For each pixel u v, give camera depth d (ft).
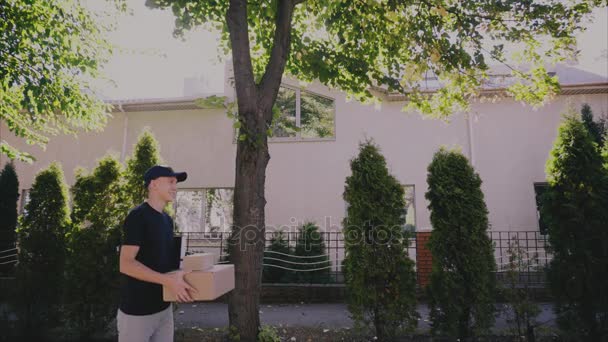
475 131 33.99
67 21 24.88
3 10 21.80
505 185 33.06
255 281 15.03
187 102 36.32
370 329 17.38
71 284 18.22
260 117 15.80
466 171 17.43
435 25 20.67
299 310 23.52
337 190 34.91
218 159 36.81
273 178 35.70
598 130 30.55
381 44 22.50
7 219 32.91
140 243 8.70
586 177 16.07
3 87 22.82
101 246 18.56
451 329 16.01
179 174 10.12
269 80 16.49
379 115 35.50
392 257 16.89
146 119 38.24
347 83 22.44
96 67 26.07
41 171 20.59
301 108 36.91
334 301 25.79
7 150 25.68
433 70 20.93
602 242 15.61
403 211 17.85
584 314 15.72
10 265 30.35
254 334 14.76
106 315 18.29
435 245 16.93
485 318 16.07
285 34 17.28
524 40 20.30
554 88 21.13
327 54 21.83
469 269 16.25
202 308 24.43
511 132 33.63
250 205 15.26
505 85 31.45
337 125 35.83
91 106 28.17
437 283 16.58
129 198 19.71
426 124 34.86
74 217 19.24
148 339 8.77
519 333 16.35
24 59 22.88
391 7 19.35
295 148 35.94
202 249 35.60
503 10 19.13
